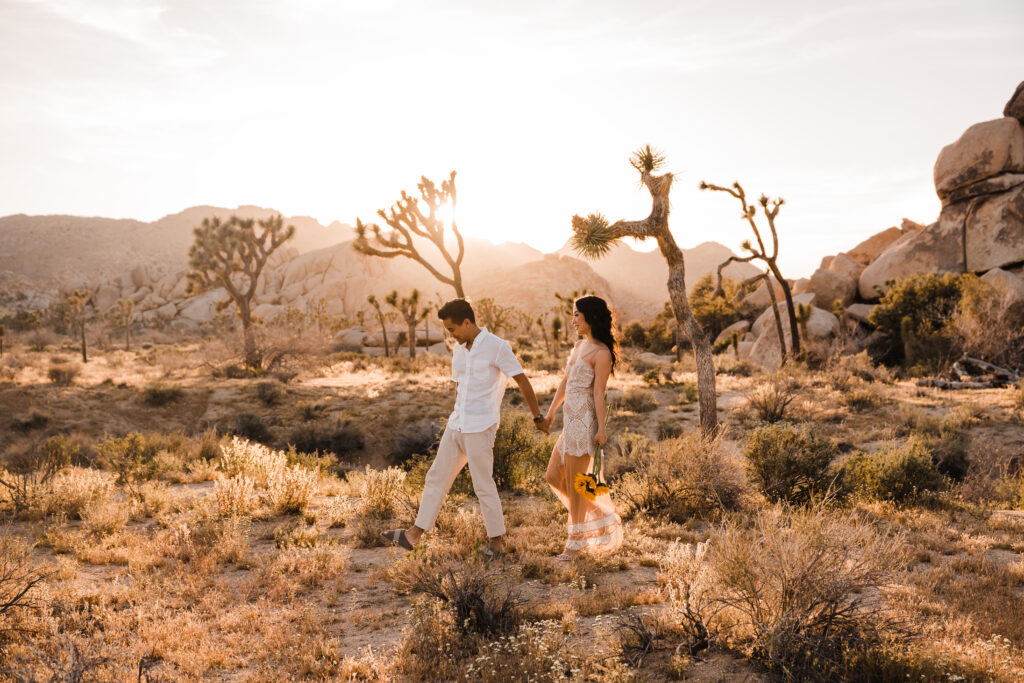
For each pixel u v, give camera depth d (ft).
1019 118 151.84
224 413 95.91
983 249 149.59
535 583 14.90
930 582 15.31
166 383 104.37
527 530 18.99
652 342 222.89
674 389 93.50
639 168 42.04
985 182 150.92
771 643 10.03
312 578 15.17
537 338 301.43
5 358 142.31
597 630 11.51
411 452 60.44
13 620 11.71
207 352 145.69
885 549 11.66
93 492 24.07
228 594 14.23
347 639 12.11
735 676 10.03
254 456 29.27
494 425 15.69
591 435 15.69
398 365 146.51
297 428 80.94
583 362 15.65
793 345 106.63
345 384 117.91
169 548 17.37
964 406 57.72
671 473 24.76
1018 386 69.21
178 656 10.82
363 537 18.80
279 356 140.46
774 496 27.12
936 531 21.91
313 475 28.02
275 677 10.36
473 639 11.52
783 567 10.84
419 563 14.32
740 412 64.39
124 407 96.48
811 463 28.02
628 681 9.71
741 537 12.41
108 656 10.12
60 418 89.92
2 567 13.58
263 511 22.59
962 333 91.71
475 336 15.57
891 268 164.76
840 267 210.59
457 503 23.89
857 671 9.91
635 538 19.02
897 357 130.11
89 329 239.71
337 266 623.77
